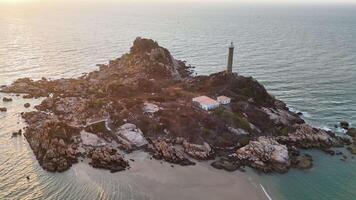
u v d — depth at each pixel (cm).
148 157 11200
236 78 15825
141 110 13288
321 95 17288
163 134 12275
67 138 11556
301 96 17150
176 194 9488
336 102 16400
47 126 11806
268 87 18400
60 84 17612
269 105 14850
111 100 14300
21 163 10600
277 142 12156
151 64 18475
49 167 10275
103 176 10081
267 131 12950
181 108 13388
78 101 14862
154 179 10081
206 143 11844
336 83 19162
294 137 12619
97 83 17150
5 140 11950
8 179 9812
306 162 11256
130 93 15288
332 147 12375
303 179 10481
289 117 14112
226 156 11419
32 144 11556
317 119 14612
